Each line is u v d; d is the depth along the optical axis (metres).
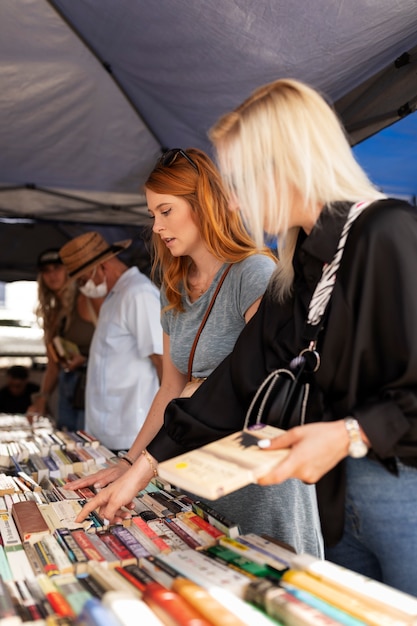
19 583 1.04
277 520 1.45
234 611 0.87
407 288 0.99
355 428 0.97
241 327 1.61
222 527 1.29
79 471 2.10
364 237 1.04
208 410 1.34
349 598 0.91
